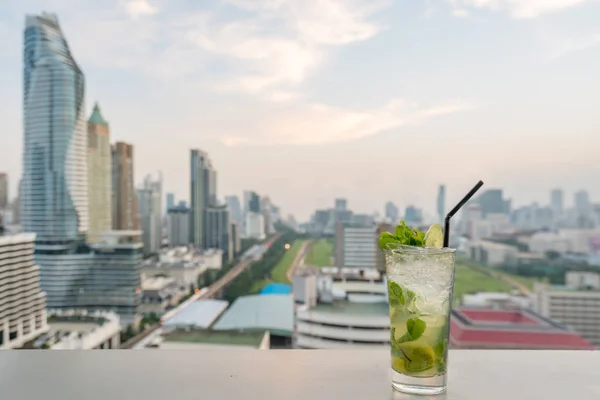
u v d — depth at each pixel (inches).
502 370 31.8
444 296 25.7
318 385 28.4
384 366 31.9
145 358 34.0
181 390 27.8
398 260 25.9
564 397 27.0
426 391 26.1
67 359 33.7
